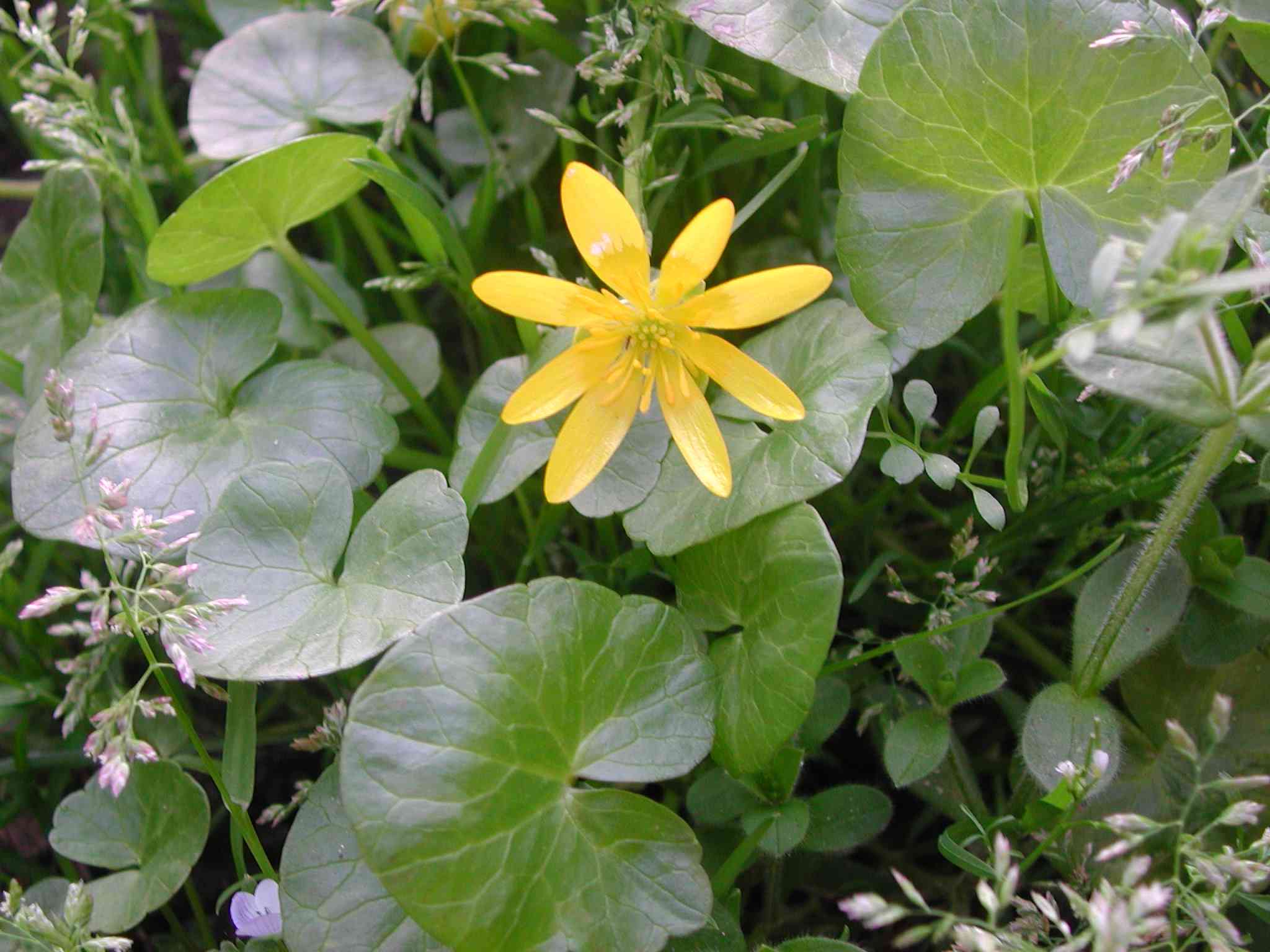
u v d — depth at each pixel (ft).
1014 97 0.46
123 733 0.41
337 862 0.42
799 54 0.50
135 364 0.51
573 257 0.66
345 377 0.51
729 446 0.47
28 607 0.40
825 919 0.53
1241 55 0.60
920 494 0.57
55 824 0.48
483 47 0.67
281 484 0.45
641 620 0.43
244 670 0.41
